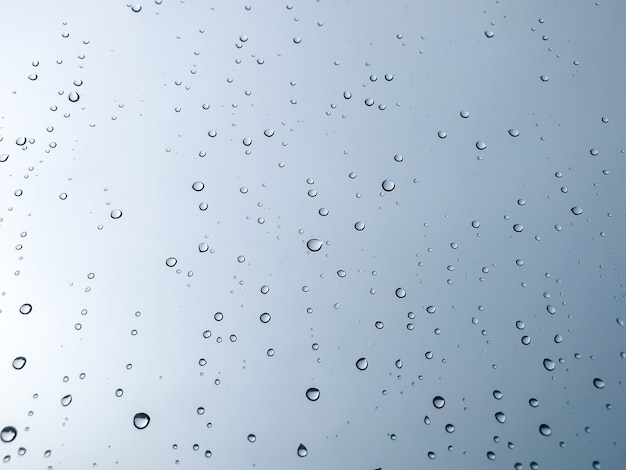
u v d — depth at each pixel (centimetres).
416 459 29
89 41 34
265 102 33
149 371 30
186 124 33
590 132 33
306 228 32
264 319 31
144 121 33
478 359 30
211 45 34
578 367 30
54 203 31
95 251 31
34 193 31
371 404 30
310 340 30
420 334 30
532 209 32
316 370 30
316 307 31
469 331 30
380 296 31
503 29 35
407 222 32
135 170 32
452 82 34
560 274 31
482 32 35
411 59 34
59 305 30
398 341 30
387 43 34
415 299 31
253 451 29
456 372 30
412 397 30
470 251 31
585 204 32
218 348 30
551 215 32
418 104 33
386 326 31
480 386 30
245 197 32
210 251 31
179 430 29
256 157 32
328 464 29
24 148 32
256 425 29
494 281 31
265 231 32
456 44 34
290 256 31
